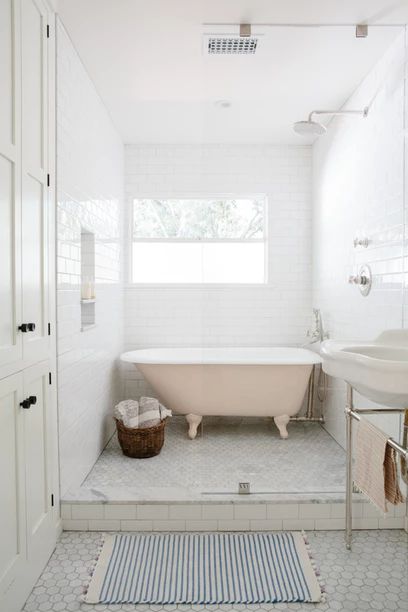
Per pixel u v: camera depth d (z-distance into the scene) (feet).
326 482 8.71
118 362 13.26
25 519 6.10
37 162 6.66
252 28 8.21
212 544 7.55
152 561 7.08
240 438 11.18
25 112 6.16
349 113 10.30
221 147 12.89
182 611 6.07
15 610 5.74
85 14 7.73
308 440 10.91
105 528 7.96
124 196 13.88
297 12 7.88
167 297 14.01
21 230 5.96
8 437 5.52
